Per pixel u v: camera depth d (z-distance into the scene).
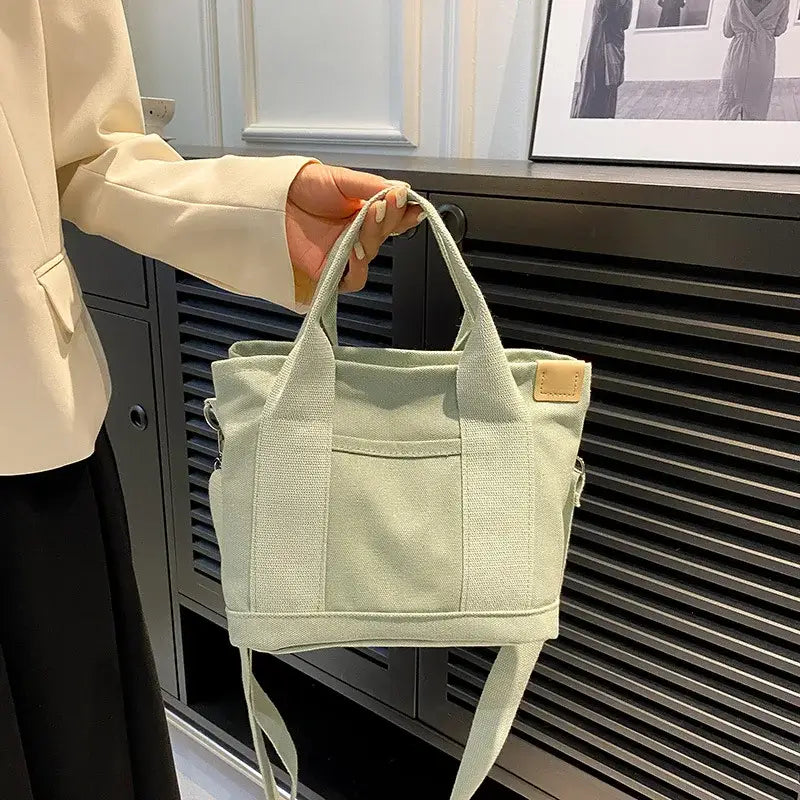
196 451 1.07
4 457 0.58
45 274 0.58
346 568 0.61
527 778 0.89
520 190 0.70
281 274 0.64
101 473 0.71
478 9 1.12
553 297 0.72
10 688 0.64
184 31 1.46
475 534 0.60
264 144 1.42
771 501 0.65
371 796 1.08
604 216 0.66
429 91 1.19
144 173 0.66
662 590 0.72
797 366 0.62
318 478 0.60
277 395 0.59
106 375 0.70
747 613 0.68
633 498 0.73
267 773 0.72
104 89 0.65
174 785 0.83
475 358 0.58
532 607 0.61
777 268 0.59
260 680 1.29
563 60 1.00
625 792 0.82
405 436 0.60
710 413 0.66
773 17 0.85
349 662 0.99
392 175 0.78
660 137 0.93
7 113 0.55
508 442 0.59
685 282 0.64
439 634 0.61
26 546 0.63
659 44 0.93
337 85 1.29
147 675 0.78
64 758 0.70
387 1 1.19
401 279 0.80
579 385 0.61
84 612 0.68
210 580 1.11
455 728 0.91
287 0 1.31
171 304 1.01
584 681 0.81
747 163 0.87
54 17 0.60
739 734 0.71
